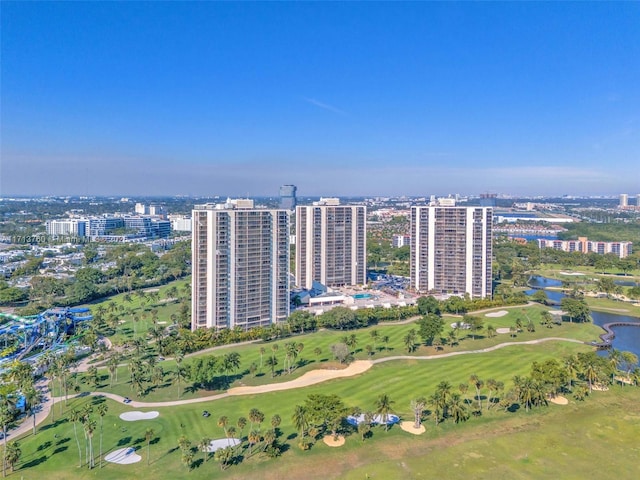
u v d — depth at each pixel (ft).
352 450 573.74
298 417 587.68
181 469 536.01
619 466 541.75
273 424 595.06
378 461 550.77
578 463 547.49
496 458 557.33
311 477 521.24
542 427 630.74
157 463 549.13
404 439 599.57
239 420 595.88
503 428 628.69
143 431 623.77
